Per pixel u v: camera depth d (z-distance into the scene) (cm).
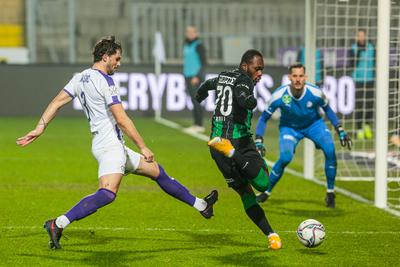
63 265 1405
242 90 1486
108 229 1745
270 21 5756
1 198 2162
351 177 2725
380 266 1432
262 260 1462
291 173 2798
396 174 2584
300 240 1498
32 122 4644
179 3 5881
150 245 1584
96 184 2450
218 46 5672
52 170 2747
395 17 2359
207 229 1761
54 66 5022
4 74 4988
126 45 5706
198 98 1650
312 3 2558
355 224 1845
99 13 5838
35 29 5547
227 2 5969
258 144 1848
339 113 4525
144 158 1476
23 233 1686
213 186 2445
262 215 1544
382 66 2086
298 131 2084
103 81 1451
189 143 3662
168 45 5638
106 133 1468
